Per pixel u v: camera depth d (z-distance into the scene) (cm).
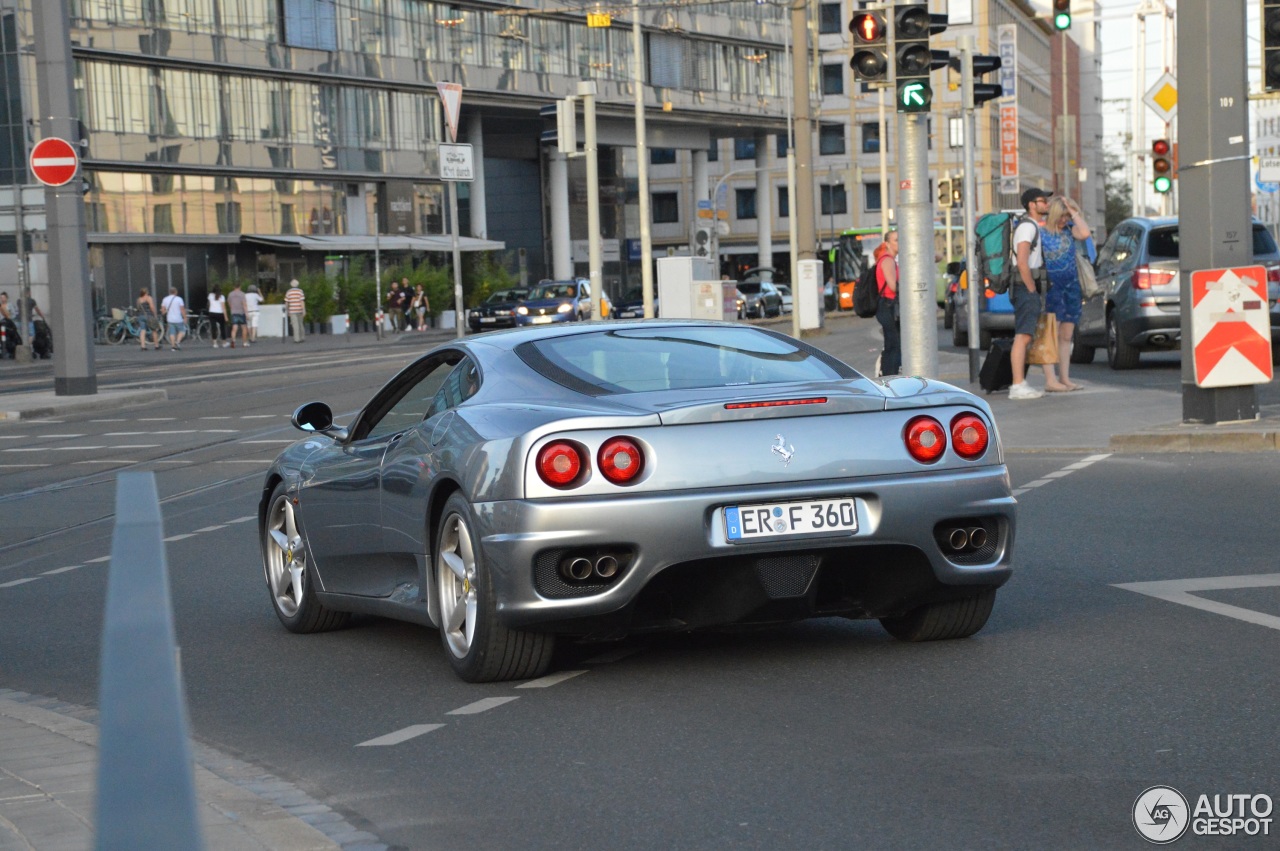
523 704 585
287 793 483
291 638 775
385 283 6494
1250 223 1345
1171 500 1060
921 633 659
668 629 599
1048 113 12244
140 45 5778
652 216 10788
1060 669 599
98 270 5719
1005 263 1891
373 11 6688
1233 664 594
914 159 1597
